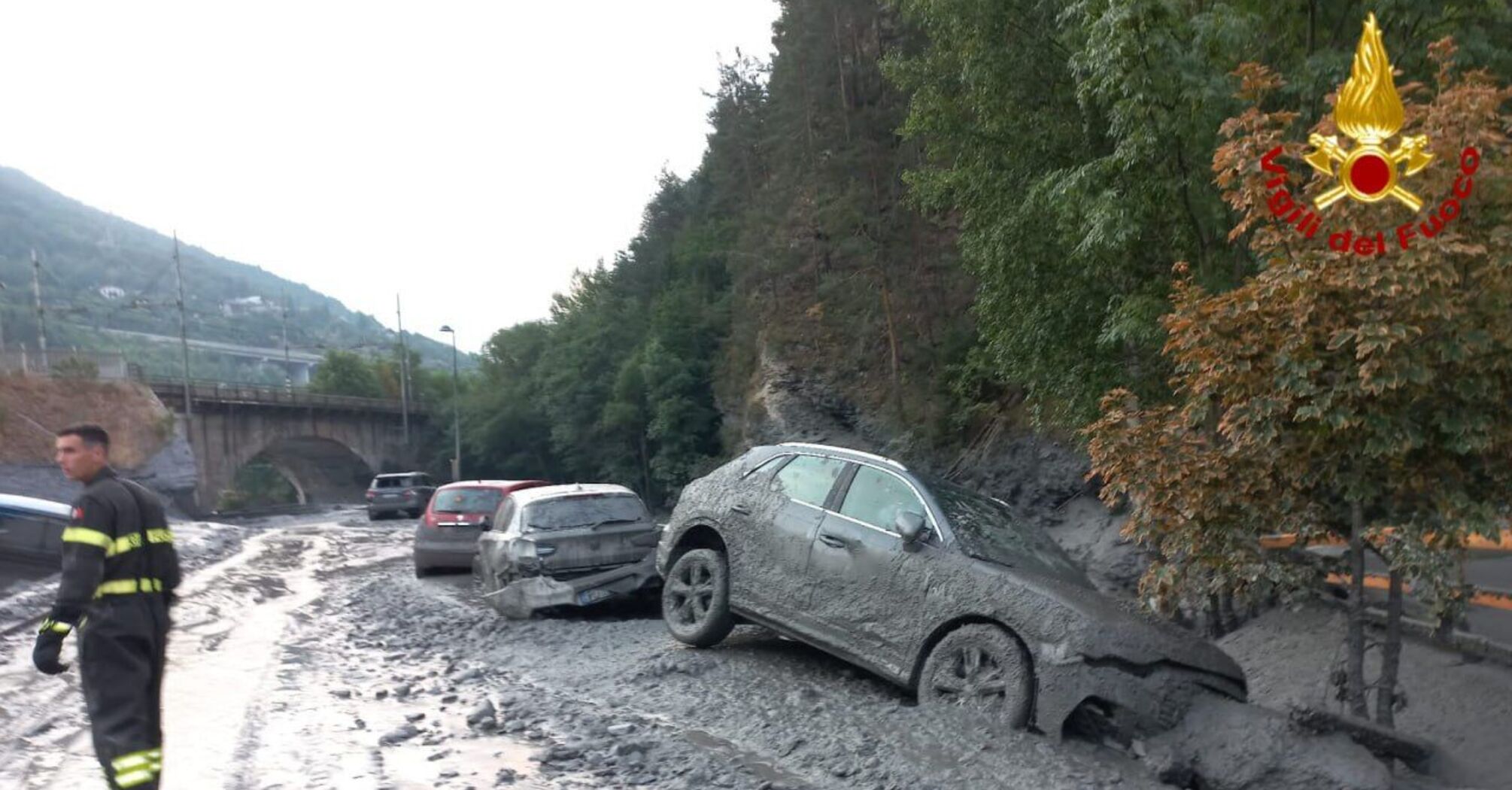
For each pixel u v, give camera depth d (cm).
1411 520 595
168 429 5088
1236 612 1051
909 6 1606
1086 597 645
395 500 4322
